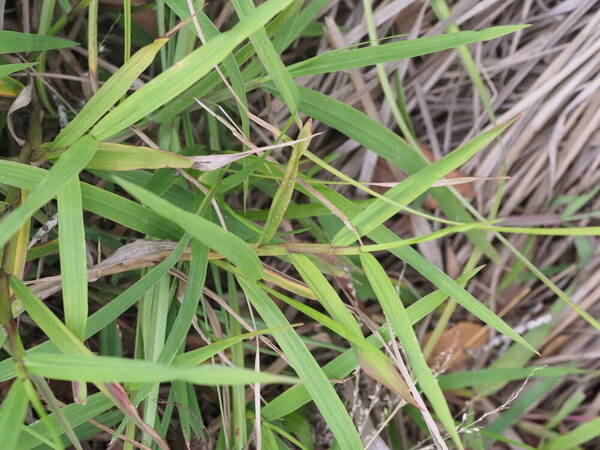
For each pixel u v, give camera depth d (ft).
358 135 1.14
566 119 1.53
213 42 0.84
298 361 0.94
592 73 1.48
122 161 0.94
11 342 0.78
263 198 1.52
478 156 1.55
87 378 0.71
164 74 0.86
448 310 1.48
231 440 1.11
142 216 0.99
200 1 1.04
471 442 1.32
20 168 0.89
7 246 0.94
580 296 1.56
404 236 1.58
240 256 0.89
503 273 1.62
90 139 0.88
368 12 1.29
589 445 1.54
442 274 1.01
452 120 1.61
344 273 1.15
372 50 1.07
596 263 1.56
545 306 1.62
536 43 1.53
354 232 0.95
